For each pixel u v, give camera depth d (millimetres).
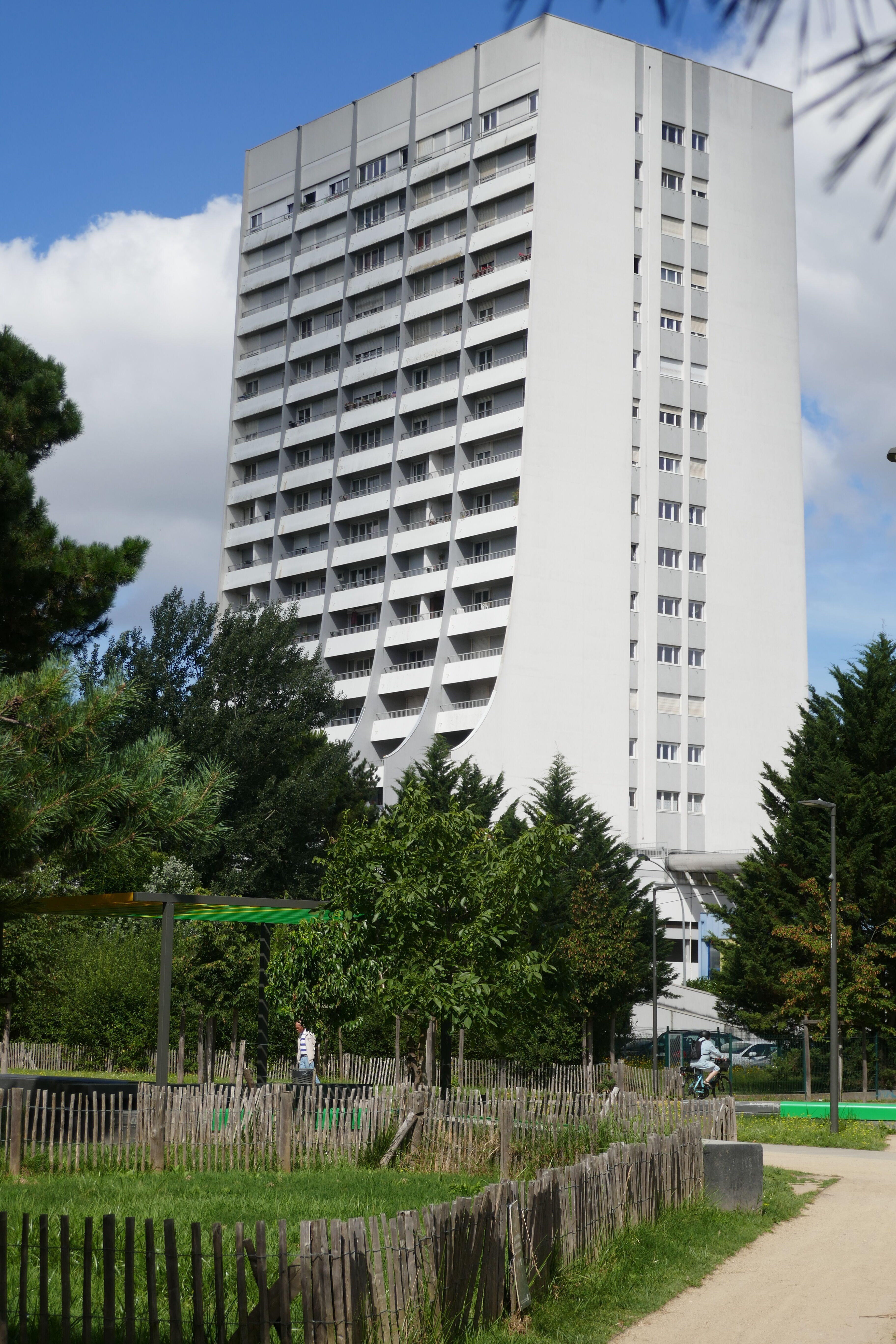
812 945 46406
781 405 88875
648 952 59938
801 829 49188
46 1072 36781
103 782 15828
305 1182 14531
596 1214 11477
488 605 81875
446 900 20328
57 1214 11703
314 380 95812
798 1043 52938
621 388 83750
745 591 86250
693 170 87500
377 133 95062
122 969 39281
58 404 18281
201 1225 7582
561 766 62594
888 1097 48125
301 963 20312
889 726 49375
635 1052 57688
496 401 84562
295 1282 7020
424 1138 16734
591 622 81375
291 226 99812
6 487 16938
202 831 16750
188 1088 16141
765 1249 13609
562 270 83000
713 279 87500
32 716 15414
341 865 20547
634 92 86062
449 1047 20781
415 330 90812
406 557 88688
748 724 85312
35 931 37375
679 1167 14648
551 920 51750
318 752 64062
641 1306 10281
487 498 84500
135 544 17594
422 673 84000
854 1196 19094
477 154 87188
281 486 96875
